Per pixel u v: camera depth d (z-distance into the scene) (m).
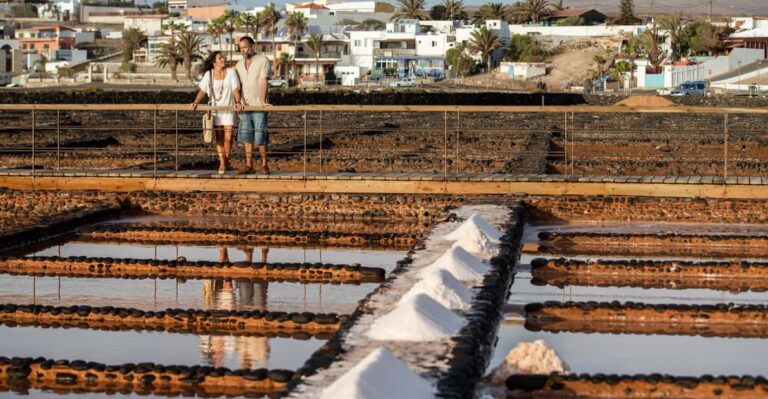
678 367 10.79
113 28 188.12
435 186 22.03
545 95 83.19
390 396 7.73
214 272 15.95
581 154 38.78
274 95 69.88
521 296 14.04
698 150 40.53
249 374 10.16
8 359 10.53
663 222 20.94
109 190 22.61
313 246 18.62
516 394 9.42
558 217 21.09
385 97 73.19
